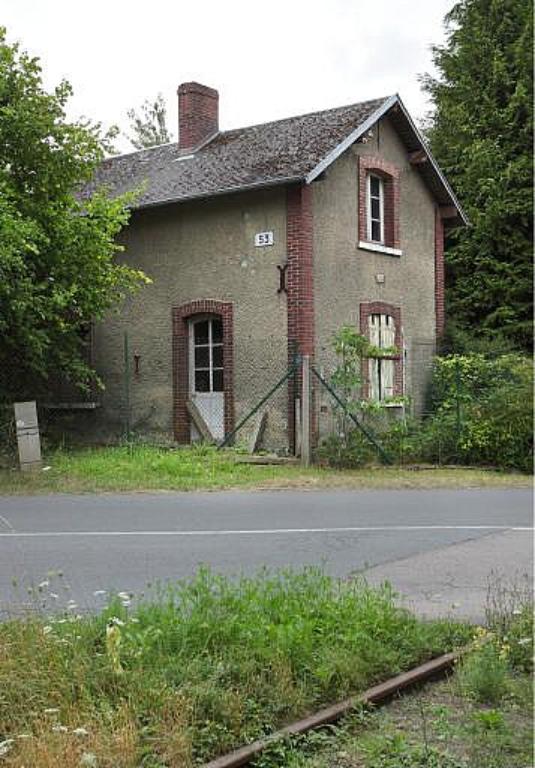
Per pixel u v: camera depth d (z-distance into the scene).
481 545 9.49
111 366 20.70
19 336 17.22
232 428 18.69
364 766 4.02
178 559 8.60
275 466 16.62
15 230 15.29
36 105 17.23
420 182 21.70
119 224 18.44
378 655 5.09
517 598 6.79
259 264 18.45
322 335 18.33
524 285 27.27
